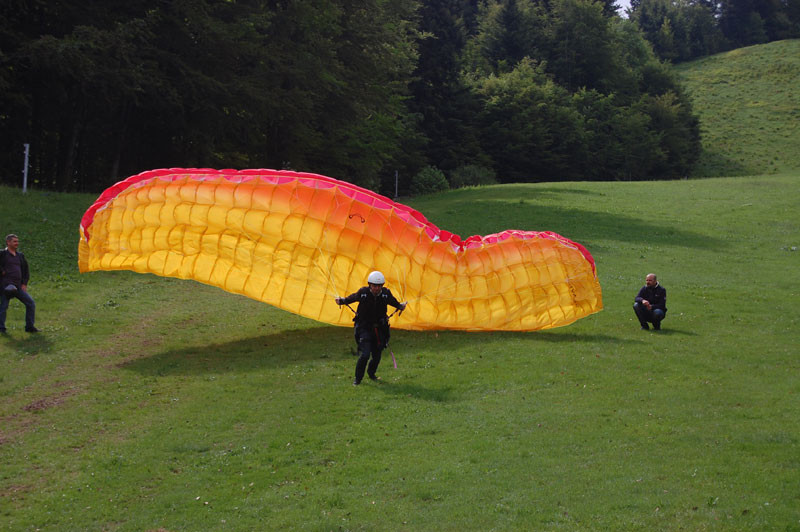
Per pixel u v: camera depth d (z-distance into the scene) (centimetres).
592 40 11194
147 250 1630
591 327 1758
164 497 877
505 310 1702
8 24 3316
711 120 12069
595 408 1138
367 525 789
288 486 897
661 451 955
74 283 2031
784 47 15375
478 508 812
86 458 991
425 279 1656
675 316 1894
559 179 9300
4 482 920
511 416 1109
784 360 1436
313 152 5569
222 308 1938
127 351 1508
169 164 4538
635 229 3622
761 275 2584
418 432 1055
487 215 4022
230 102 3881
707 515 772
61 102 3550
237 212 1606
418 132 7912
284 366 1409
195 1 3556
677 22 16888
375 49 4841
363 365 1270
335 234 1612
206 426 1096
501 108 8925
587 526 761
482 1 12800
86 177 4419
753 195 4744
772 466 900
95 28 3297
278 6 4338
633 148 9719
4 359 1401
